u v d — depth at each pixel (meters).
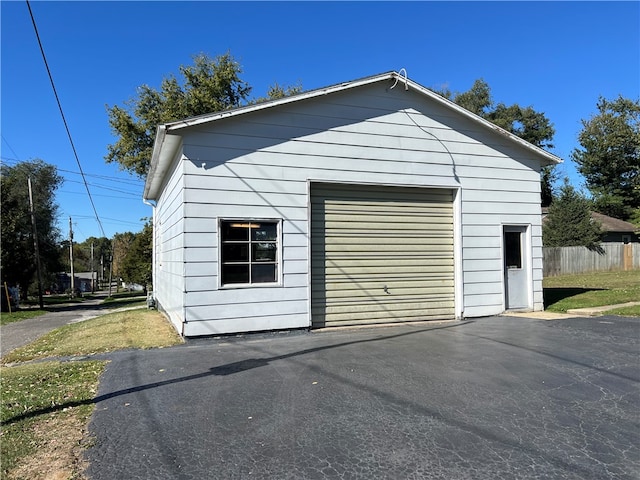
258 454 3.43
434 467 3.20
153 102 27.88
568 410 4.27
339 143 9.39
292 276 8.89
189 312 8.11
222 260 8.41
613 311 10.55
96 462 3.32
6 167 31.38
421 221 10.27
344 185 9.57
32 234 27.97
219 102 28.72
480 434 3.74
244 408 4.43
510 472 3.11
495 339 7.71
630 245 30.48
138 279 38.03
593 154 41.41
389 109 9.88
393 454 3.40
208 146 8.35
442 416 4.14
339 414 4.23
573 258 27.27
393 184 9.82
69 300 39.84
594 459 3.29
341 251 9.53
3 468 3.23
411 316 10.08
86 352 7.56
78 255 94.12
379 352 6.84
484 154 10.77
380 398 4.66
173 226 10.05
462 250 10.46
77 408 4.52
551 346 7.03
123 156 27.55
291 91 33.22
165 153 9.59
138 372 5.92
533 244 11.27
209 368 6.04
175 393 4.95
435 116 10.30
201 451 3.49
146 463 3.30
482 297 10.62
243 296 8.49
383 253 9.89
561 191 38.12
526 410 4.28
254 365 6.14
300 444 3.59
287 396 4.77
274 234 8.87
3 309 23.72
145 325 10.74
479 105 41.28
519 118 41.72
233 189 8.49
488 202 10.78
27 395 5.01
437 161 10.28
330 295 9.41
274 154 8.84
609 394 4.72
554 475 3.06
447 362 6.14
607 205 39.91
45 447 3.59
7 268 25.16
